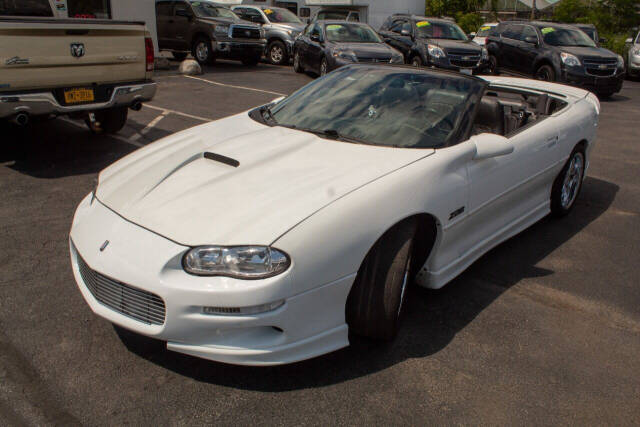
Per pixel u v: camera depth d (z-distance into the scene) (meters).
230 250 2.25
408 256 2.68
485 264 3.85
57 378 2.43
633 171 6.52
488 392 2.50
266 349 2.35
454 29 14.09
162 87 10.48
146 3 12.23
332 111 3.51
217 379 2.49
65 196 4.67
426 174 2.84
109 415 2.23
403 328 2.98
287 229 2.32
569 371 2.69
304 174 2.71
